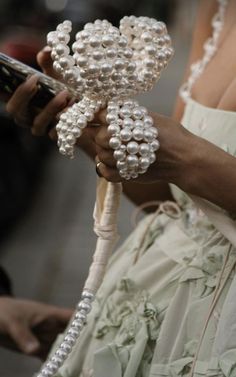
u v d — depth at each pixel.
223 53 1.71
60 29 1.36
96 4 9.84
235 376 1.36
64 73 1.35
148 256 1.64
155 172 1.34
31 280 4.55
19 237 5.23
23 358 3.68
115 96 1.32
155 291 1.55
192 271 1.50
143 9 16.14
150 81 1.35
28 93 1.52
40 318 1.87
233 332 1.38
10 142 4.83
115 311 1.60
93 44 1.31
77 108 1.36
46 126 1.57
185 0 14.68
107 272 1.77
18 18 7.82
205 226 1.57
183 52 12.95
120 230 4.81
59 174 6.73
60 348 1.41
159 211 1.73
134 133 1.30
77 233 5.35
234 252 1.46
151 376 1.45
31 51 5.61
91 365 1.58
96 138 1.34
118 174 1.35
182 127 1.34
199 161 1.33
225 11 1.78
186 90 1.83
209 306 1.45
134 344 1.50
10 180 4.89
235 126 1.53
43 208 5.83
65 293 4.36
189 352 1.44
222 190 1.33
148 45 1.36
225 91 1.64
